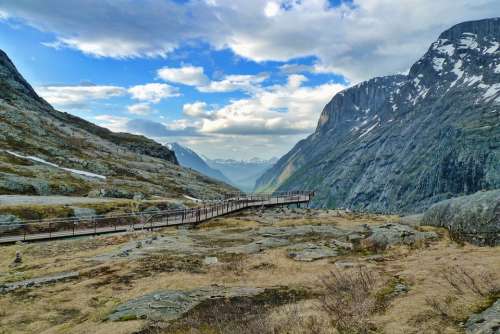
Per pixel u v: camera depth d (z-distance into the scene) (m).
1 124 128.00
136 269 27.11
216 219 58.91
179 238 40.25
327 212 65.50
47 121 166.25
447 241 25.88
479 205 25.44
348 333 12.44
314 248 30.34
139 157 171.75
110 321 16.64
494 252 20.34
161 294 19.77
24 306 20.98
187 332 14.64
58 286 24.45
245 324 14.63
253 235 40.78
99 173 118.50
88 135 179.12
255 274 24.39
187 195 122.38
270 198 94.88
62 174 96.44
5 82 196.00
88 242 41.12
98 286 23.77
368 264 23.36
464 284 14.91
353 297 15.70
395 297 15.20
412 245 26.61
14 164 93.88
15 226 49.44
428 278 16.92
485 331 10.50
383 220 50.12
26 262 33.47
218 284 22.34
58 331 16.88
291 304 16.84
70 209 60.16
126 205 69.19
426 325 12.01
